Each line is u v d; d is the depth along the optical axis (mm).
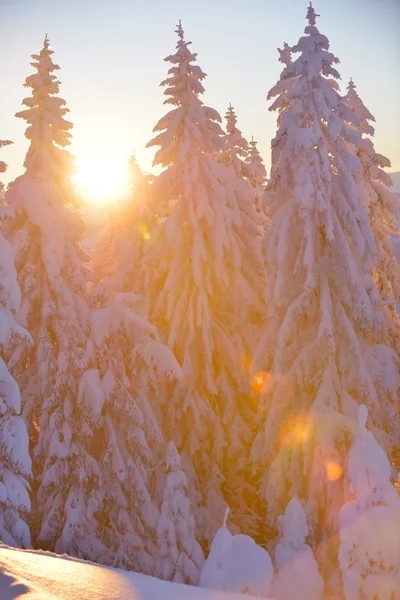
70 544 16062
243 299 21844
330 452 16484
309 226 17859
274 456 18531
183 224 22547
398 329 21109
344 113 18766
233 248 22078
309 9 19062
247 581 12422
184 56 22391
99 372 18062
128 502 17656
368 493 14312
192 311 21375
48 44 20734
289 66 19062
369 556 13680
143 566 16562
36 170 20266
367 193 21203
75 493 16625
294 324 18125
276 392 18062
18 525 13914
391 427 18766
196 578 16266
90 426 17328
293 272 18328
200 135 22047
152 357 18406
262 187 33375
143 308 21891
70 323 17531
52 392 16891
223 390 21109
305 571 14570
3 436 13742
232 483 20609
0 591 4195
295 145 18188
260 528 19797
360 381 17734
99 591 4723
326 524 16281
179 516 16828
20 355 17672
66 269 19422
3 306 14438
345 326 17891
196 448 20125
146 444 17734
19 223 19375
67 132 20625
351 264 17672
